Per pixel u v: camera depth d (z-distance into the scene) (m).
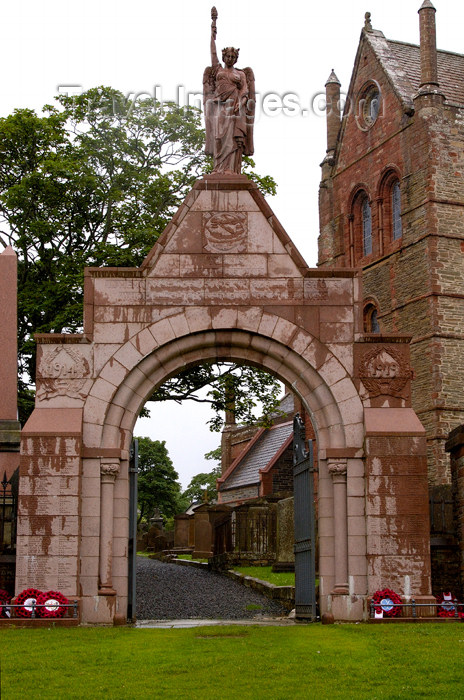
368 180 50.12
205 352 19.89
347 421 19.48
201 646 15.17
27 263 35.81
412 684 12.47
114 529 19.20
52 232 35.16
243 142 20.95
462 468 19.91
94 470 19.09
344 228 52.31
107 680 12.73
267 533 32.06
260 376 36.28
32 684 12.49
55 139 36.25
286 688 12.25
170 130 37.09
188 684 12.48
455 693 11.94
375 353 19.72
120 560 19.09
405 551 18.91
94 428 19.20
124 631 17.16
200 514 38.72
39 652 14.67
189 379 35.38
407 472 19.14
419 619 18.34
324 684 12.47
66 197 35.28
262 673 13.09
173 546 46.06
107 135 36.66
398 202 48.31
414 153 46.31
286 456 56.69
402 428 19.28
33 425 18.94
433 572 20.27
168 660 14.02
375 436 19.19
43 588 18.41
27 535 18.55
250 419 36.88
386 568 18.84
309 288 19.88
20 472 18.73
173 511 76.94
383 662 13.83
